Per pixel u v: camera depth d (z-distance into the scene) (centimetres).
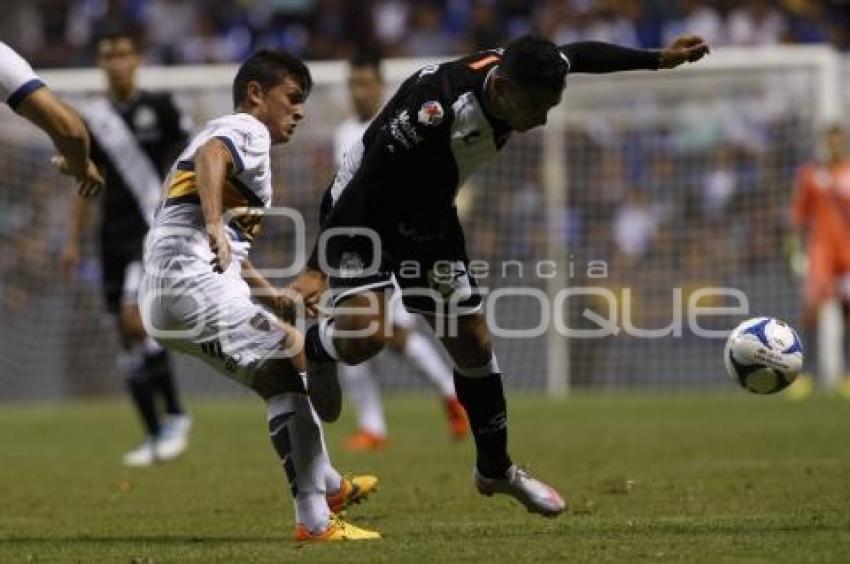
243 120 2161
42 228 6253
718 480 2942
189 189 2175
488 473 2308
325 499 2169
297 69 2255
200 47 8119
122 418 5403
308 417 2150
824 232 5669
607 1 7612
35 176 6209
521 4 7781
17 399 6350
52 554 2084
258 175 2166
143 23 8281
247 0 8212
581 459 3491
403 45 7881
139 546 2159
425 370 4141
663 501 2620
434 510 2580
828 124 5872
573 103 6144
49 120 2005
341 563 1880
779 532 2128
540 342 6081
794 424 4378
